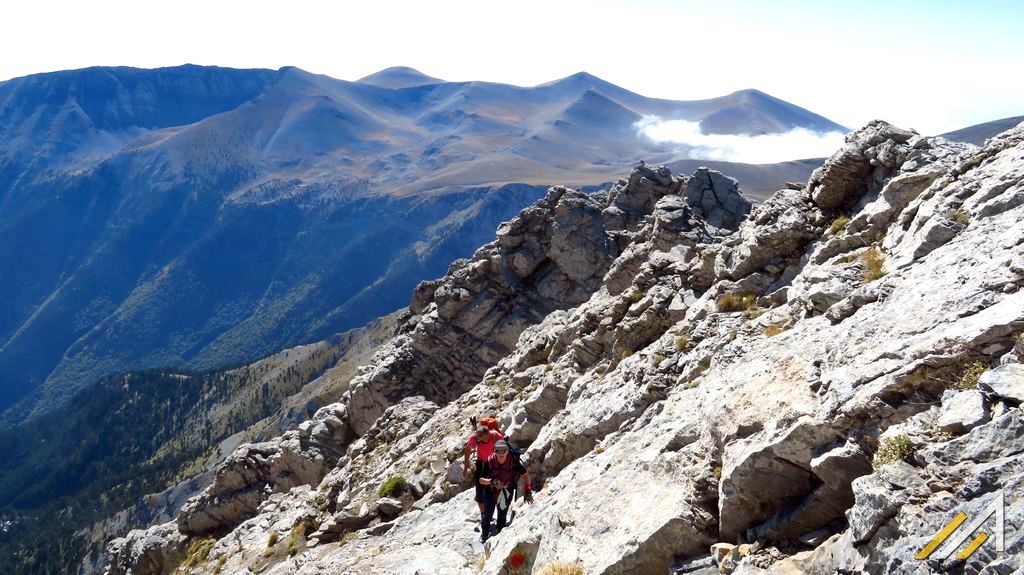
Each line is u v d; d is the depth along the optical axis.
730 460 13.64
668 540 13.78
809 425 12.27
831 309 16.95
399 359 64.00
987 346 11.17
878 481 10.09
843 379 12.80
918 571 8.70
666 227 44.84
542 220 62.69
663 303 32.91
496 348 60.69
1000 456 9.21
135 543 63.62
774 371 15.42
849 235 21.86
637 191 62.03
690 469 14.83
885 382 11.80
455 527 24.25
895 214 21.12
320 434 62.53
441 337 63.28
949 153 22.16
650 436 18.39
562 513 17.27
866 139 25.58
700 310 27.64
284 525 44.38
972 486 8.95
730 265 28.94
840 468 11.47
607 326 35.91
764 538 12.41
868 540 9.92
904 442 10.44
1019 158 17.33
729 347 20.02
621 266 45.47
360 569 23.17
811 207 27.33
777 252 27.00
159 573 59.69
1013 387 9.88
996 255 13.62
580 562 15.16
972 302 12.55
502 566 17.86
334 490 44.50
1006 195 15.94
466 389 61.34
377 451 48.19
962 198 17.91
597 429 25.12
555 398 34.03
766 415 14.01
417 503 34.03
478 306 62.34
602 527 15.64
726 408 15.21
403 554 23.42
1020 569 7.67
